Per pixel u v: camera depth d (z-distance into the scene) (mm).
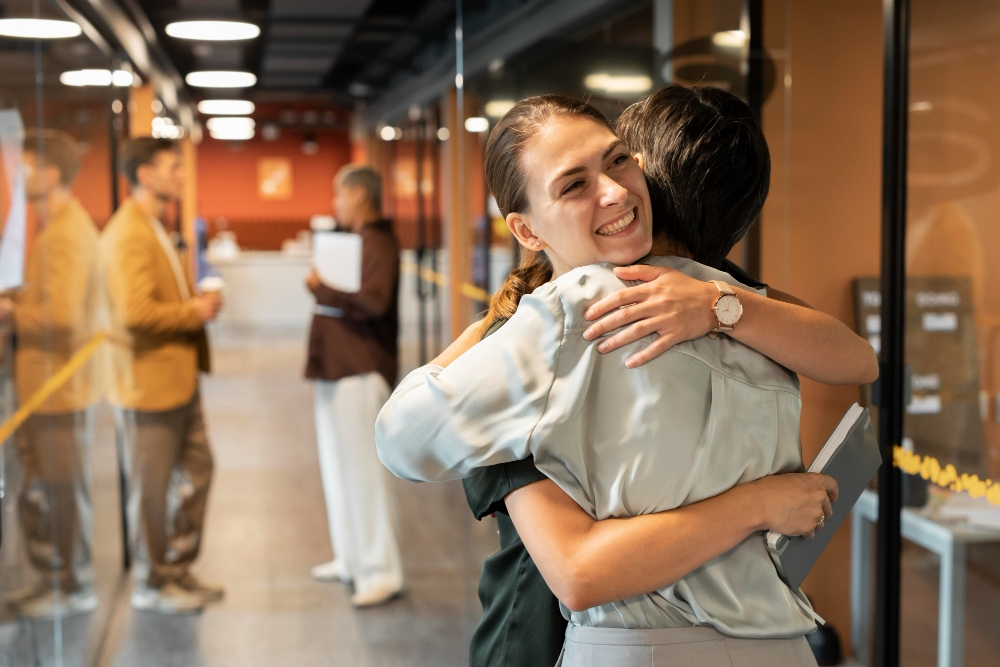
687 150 1120
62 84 2768
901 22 2076
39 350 2393
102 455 3393
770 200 2482
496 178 1081
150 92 6180
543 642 1114
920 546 2172
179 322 3602
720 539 960
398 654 3314
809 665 1047
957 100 1981
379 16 6184
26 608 2275
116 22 4203
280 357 10203
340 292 3723
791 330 1035
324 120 13547
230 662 3262
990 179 1934
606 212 1001
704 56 2461
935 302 2074
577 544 944
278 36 6844
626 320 972
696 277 1065
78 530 2900
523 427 964
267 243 16062
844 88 2469
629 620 984
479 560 2625
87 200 3129
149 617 3652
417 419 1024
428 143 5637
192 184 12062
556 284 1007
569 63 2449
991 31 1903
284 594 3896
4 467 2080
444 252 5164
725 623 982
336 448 3838
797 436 1071
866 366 1106
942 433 2088
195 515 3820
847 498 1126
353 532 3840
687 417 972
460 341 1229
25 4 2271
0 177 2037
